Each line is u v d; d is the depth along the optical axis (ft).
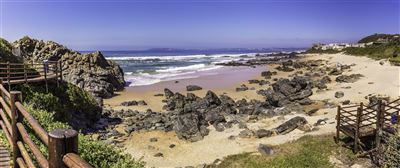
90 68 176.55
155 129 101.91
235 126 100.01
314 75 207.82
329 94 139.74
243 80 209.56
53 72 108.78
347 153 63.00
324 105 122.83
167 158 79.92
